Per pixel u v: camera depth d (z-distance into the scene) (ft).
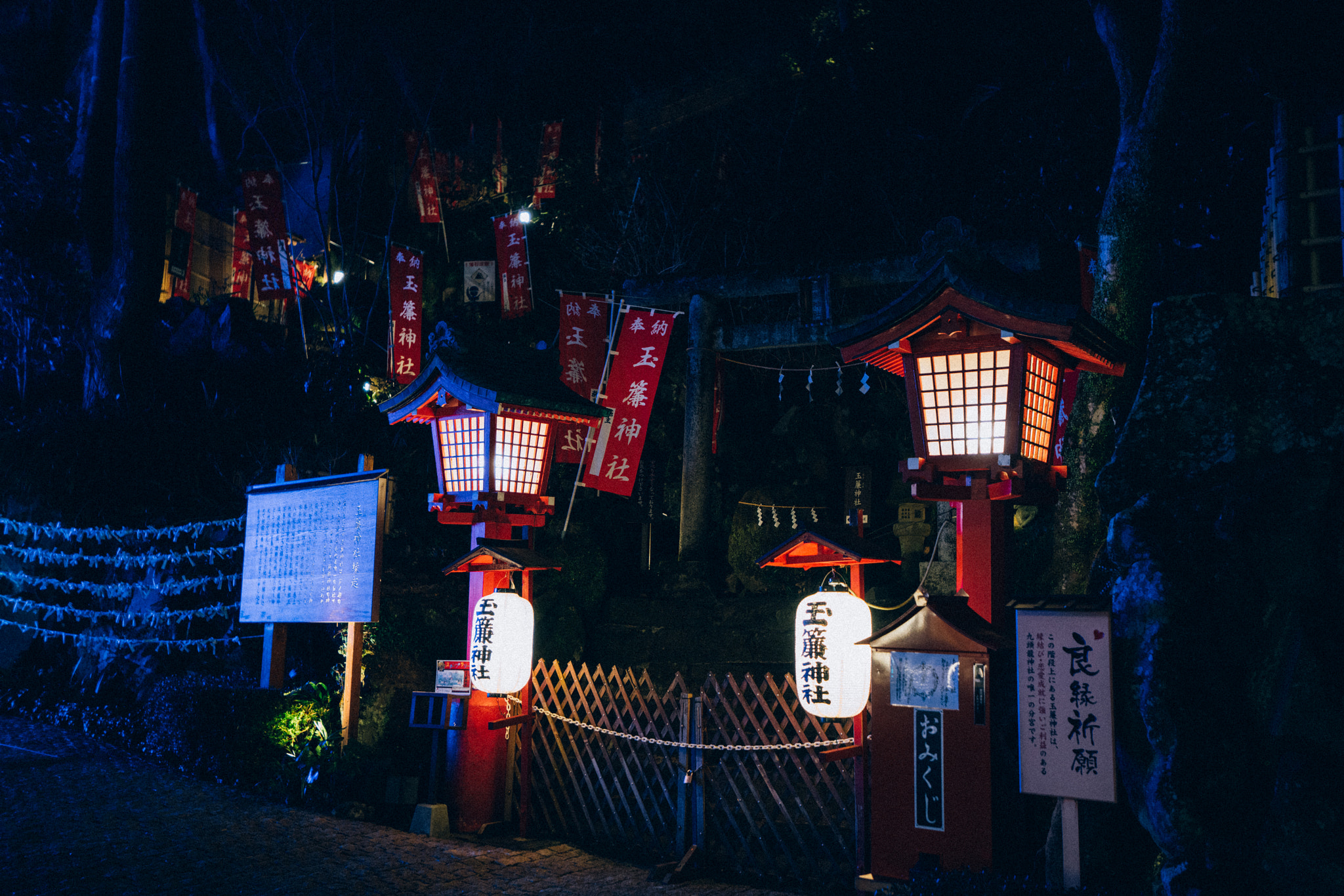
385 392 49.19
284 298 55.67
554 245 61.36
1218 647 14.10
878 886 17.20
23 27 63.21
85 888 19.12
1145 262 25.39
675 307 44.14
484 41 67.77
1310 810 12.64
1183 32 25.07
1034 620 15.03
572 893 20.40
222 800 26.73
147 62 50.96
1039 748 14.71
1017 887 14.30
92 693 38.45
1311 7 16.01
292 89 63.87
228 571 39.55
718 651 36.22
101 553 42.93
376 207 66.49
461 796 25.07
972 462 17.03
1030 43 40.06
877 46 45.21
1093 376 24.79
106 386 48.91
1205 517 14.97
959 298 16.52
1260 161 28.14
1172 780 13.33
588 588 38.63
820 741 20.86
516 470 24.80
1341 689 13.14
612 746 24.66
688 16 64.49
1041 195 37.88
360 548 27.76
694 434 41.65
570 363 40.09
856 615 19.33
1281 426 15.07
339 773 26.55
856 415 47.34
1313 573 14.02
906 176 48.67
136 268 50.26
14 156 57.47
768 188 55.31
